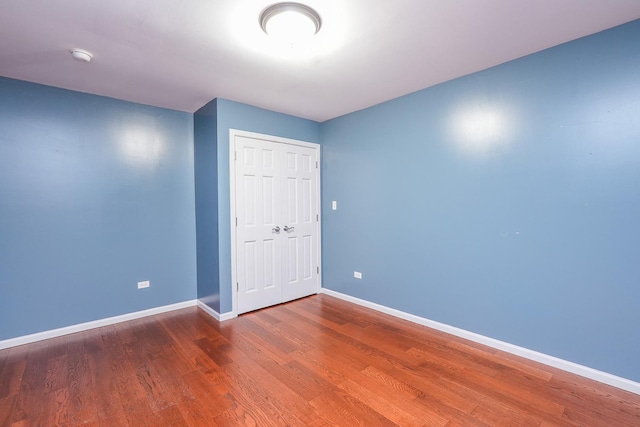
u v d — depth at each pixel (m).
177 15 1.73
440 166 2.82
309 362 2.31
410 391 1.95
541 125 2.23
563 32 1.97
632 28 1.86
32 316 2.70
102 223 3.05
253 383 2.04
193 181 3.66
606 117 1.97
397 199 3.19
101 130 3.04
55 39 1.99
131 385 2.02
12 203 2.62
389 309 3.30
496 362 2.29
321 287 4.11
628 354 1.92
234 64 2.36
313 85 2.81
